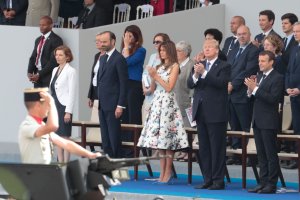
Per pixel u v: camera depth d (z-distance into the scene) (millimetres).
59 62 45031
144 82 45219
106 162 22750
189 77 40312
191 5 59531
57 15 58000
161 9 57875
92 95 46781
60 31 54000
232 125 45875
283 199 37531
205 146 40344
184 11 55750
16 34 54938
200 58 43812
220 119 39688
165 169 42469
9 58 55125
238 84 45219
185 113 45438
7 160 50469
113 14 58312
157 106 41562
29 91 25844
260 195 38656
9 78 55219
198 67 39562
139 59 46812
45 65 51844
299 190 39750
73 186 22281
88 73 54062
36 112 25922
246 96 45094
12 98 55312
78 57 53938
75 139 46062
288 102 44031
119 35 54781
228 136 41562
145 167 46969
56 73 45125
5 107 55406
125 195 39531
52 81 45094
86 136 46125
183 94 45406
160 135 41344
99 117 44375
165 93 41500
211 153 40156
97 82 44469
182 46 45312
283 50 45062
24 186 22141
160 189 40438
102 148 44688
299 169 39781
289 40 45406
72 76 44844
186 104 45438
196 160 45625
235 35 46844
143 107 45875
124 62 43906
